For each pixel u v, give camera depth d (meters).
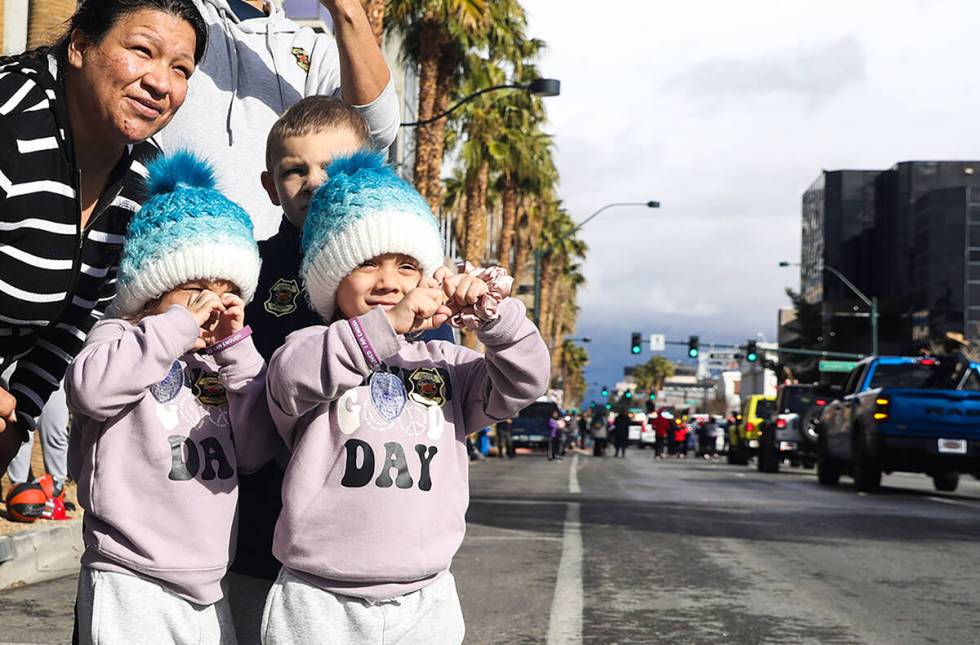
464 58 28.94
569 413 75.75
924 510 13.65
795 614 6.39
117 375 2.47
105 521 2.57
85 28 2.76
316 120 2.97
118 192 2.96
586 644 5.48
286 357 2.49
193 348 2.64
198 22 2.87
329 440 2.55
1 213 2.72
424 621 2.56
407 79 45.22
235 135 3.63
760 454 28.73
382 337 2.41
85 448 2.65
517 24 30.89
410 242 2.54
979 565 8.59
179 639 2.60
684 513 12.77
